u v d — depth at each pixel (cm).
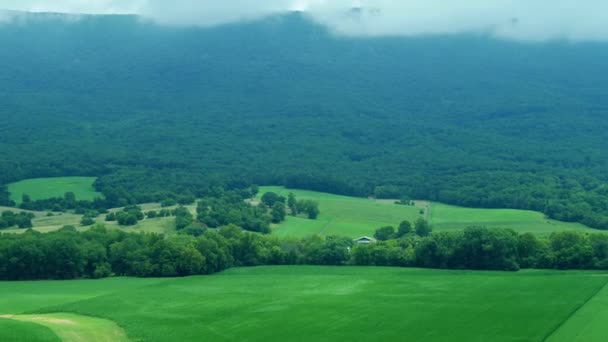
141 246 15575
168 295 12706
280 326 10338
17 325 9431
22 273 14562
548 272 15062
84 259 14838
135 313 11131
